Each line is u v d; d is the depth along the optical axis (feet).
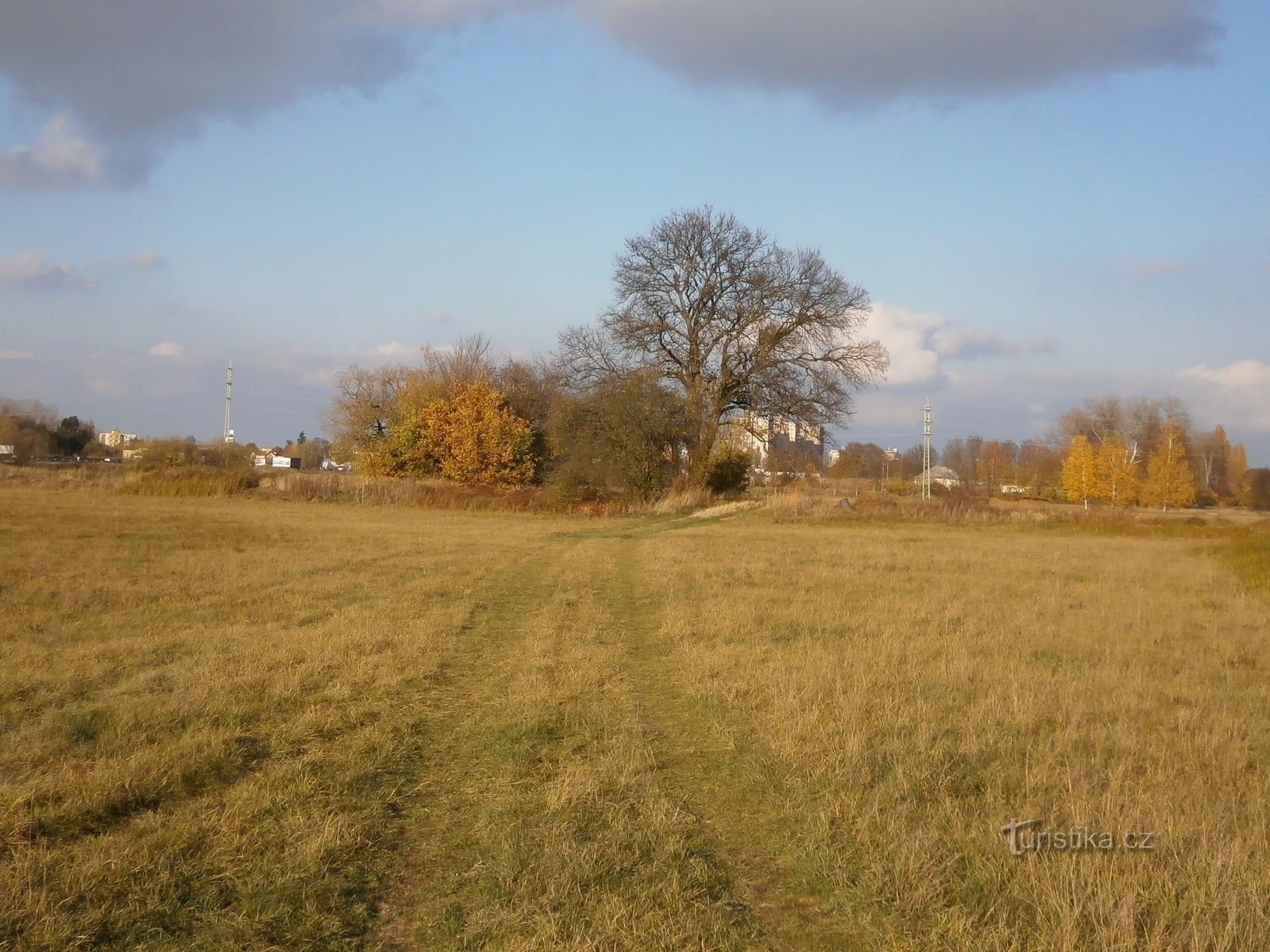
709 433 165.68
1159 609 51.34
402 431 196.75
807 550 84.79
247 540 84.07
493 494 162.40
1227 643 40.14
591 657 35.37
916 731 25.00
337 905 15.03
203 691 27.91
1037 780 20.74
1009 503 209.05
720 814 19.47
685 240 161.17
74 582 53.01
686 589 56.44
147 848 16.56
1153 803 19.13
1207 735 24.43
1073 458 250.57
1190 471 253.03
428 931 14.39
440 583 56.70
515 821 18.61
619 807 19.47
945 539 106.93
